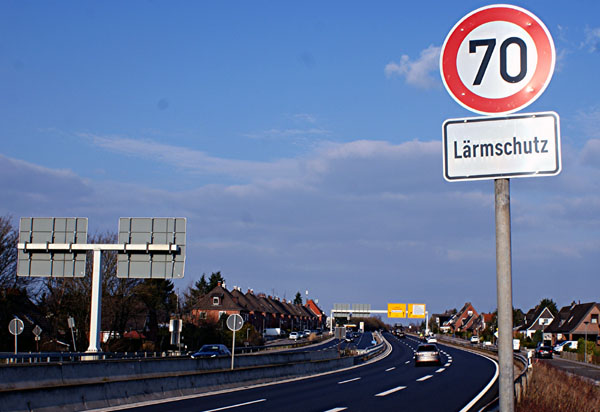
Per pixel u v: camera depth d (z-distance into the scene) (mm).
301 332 167500
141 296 91750
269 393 32062
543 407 20375
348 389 34281
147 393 27719
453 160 6305
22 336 76500
